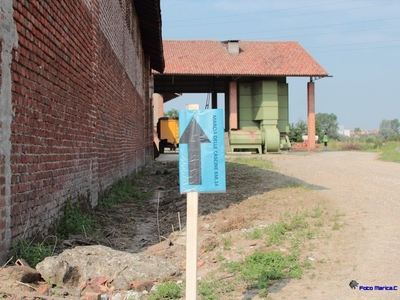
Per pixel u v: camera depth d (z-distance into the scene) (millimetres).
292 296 5320
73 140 8477
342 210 10047
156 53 26703
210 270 6539
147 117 27203
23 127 5906
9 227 5469
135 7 19812
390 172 19203
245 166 20953
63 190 7805
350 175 17672
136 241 8477
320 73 38031
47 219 6938
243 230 8680
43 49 6711
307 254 6902
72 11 8398
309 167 21469
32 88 6234
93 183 10289
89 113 9875
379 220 8984
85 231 8031
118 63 14375
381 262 6398
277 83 37656
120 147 14977
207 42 42250
